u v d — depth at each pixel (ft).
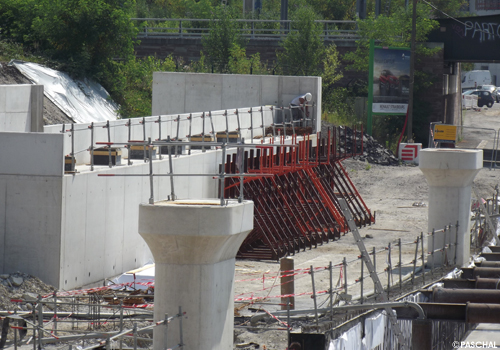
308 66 249.34
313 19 250.98
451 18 240.73
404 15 241.76
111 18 187.83
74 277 83.25
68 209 81.30
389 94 228.02
